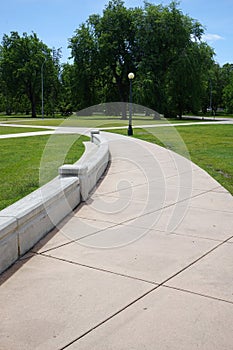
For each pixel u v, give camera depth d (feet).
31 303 10.27
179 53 150.71
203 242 14.79
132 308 9.98
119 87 175.63
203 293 10.74
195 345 8.49
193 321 9.38
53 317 9.61
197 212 18.95
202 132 81.35
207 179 27.58
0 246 11.91
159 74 152.25
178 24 151.02
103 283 11.36
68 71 186.09
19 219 13.10
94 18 172.76
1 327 9.19
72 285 11.25
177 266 12.55
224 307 10.00
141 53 163.84
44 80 214.48
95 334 8.91
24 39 214.28
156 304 10.16
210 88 245.86
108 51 165.07
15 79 212.64
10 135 72.02
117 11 166.30
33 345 8.52
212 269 12.32
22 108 262.47
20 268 12.40
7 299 10.48
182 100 154.61
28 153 43.24
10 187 24.61
